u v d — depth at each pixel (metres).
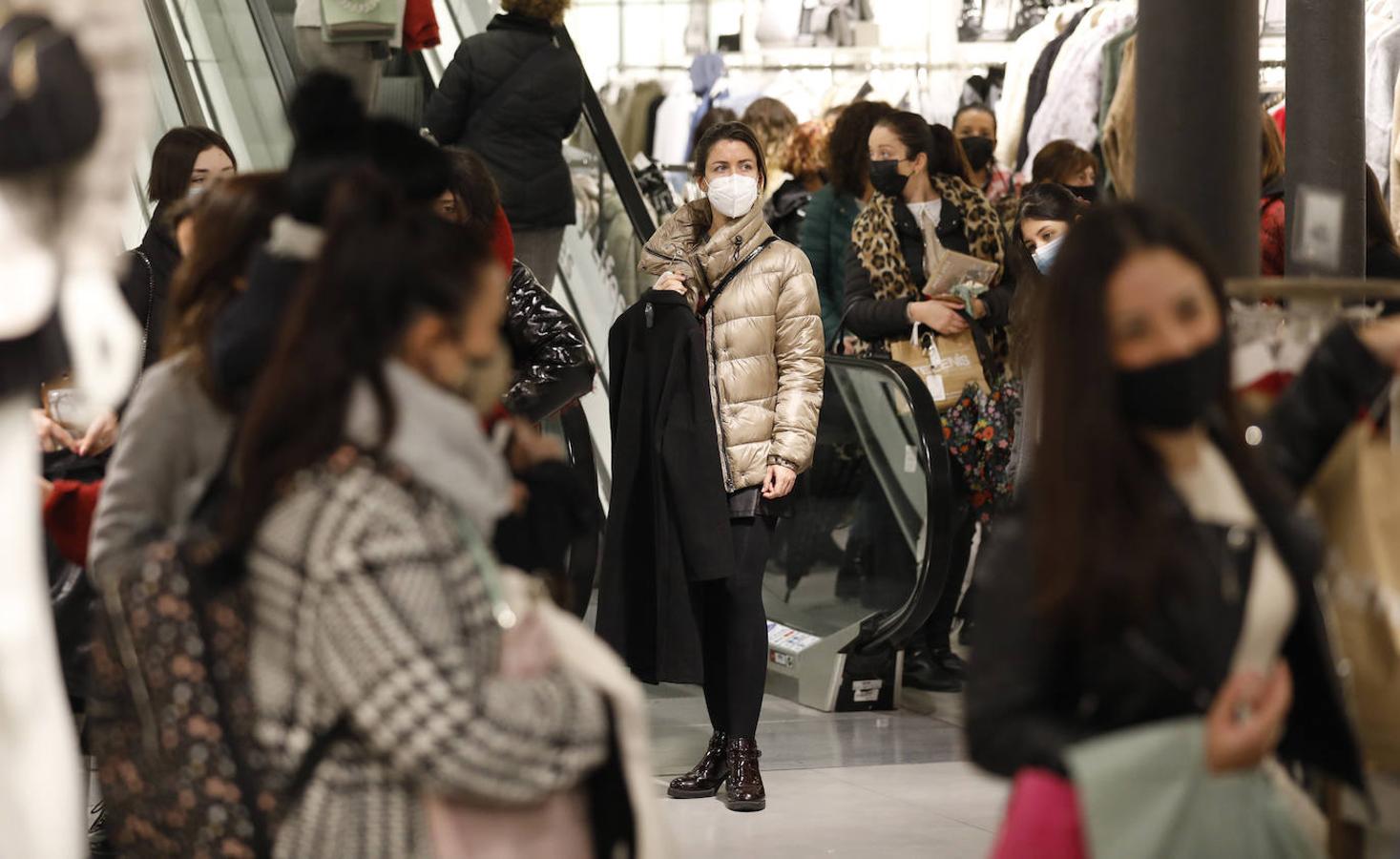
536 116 16.48
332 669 4.14
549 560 6.43
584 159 18.25
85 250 4.92
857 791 11.39
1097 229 4.48
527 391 8.63
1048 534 4.31
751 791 10.87
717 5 26.98
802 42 26.00
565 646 4.63
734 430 11.29
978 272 13.71
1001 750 4.32
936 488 13.29
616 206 17.89
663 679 10.83
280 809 4.47
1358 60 9.98
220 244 5.79
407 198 5.62
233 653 4.57
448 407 4.39
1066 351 4.42
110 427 8.15
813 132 18.88
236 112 18.05
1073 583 4.24
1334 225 6.03
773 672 15.39
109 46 4.84
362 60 17.81
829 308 15.61
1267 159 11.72
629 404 11.22
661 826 4.57
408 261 4.38
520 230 16.75
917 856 9.70
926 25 25.70
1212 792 4.23
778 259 11.48
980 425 13.87
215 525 4.67
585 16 27.08
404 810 4.26
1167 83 7.61
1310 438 5.39
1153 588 4.24
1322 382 5.41
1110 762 4.17
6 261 4.75
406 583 4.13
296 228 5.13
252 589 4.41
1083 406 4.37
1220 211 7.60
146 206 16.56
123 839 4.87
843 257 15.52
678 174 24.16
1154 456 4.47
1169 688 4.30
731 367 11.35
